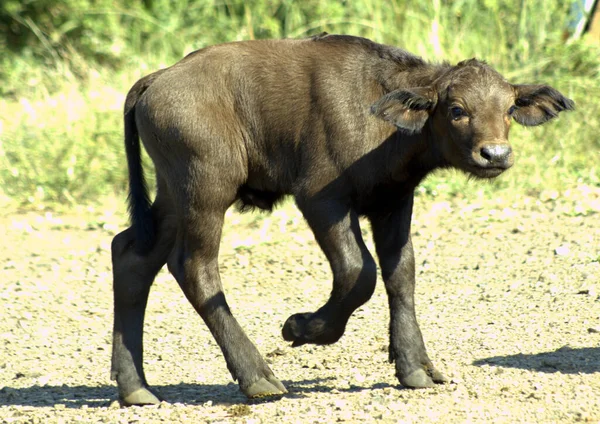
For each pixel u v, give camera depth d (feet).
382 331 98.22
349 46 78.84
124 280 79.77
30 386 86.63
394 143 75.61
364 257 74.18
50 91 200.44
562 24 181.47
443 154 75.25
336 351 92.12
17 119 179.83
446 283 113.80
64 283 122.52
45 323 107.34
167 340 99.81
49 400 81.20
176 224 80.18
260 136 78.18
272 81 77.77
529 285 109.29
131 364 78.33
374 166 75.36
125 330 79.20
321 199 75.15
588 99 163.84
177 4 219.61
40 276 125.39
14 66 214.07
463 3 193.77
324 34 81.15
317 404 73.05
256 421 69.36
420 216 141.18
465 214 139.85
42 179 161.99
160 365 91.40
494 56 178.29
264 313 107.14
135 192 80.74
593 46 172.04
